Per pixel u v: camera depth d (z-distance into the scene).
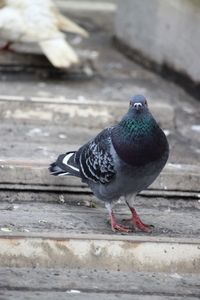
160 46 18.22
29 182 11.26
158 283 9.14
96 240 9.38
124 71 18.34
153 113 14.47
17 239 9.27
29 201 11.23
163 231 10.29
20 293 8.61
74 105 14.26
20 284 8.84
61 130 13.88
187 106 15.98
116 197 10.04
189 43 16.78
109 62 19.16
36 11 16.42
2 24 16.17
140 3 19.33
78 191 11.32
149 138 9.39
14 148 12.49
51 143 12.98
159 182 11.43
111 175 9.64
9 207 10.90
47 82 16.61
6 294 8.56
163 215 10.99
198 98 16.36
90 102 14.41
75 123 14.17
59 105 14.24
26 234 9.37
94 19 23.61
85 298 8.59
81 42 21.00
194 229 10.47
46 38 16.28
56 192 11.33
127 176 9.57
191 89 16.72
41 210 10.85
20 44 17.45
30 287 8.78
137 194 11.07
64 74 17.22
